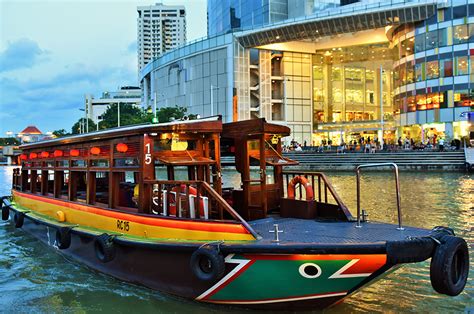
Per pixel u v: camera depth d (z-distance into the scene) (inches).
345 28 1889.8
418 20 1738.4
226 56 2170.3
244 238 207.2
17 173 499.2
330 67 2491.4
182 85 2395.4
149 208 253.1
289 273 194.2
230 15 2420.0
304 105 2354.8
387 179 1065.5
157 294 243.1
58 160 360.2
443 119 1675.7
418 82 1755.7
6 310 242.8
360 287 204.7
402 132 1870.1
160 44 6515.8
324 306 207.9
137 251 246.4
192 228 225.5
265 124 279.0
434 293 257.8
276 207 299.1
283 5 2213.3
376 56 2380.7
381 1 1964.8
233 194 296.0
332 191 270.5
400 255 177.0
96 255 274.2
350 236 203.5
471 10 1624.0
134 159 259.0
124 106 3021.7
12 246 378.9
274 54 2289.6
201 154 262.2
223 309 223.1
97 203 307.1
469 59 1626.5
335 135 2429.9
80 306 242.7
